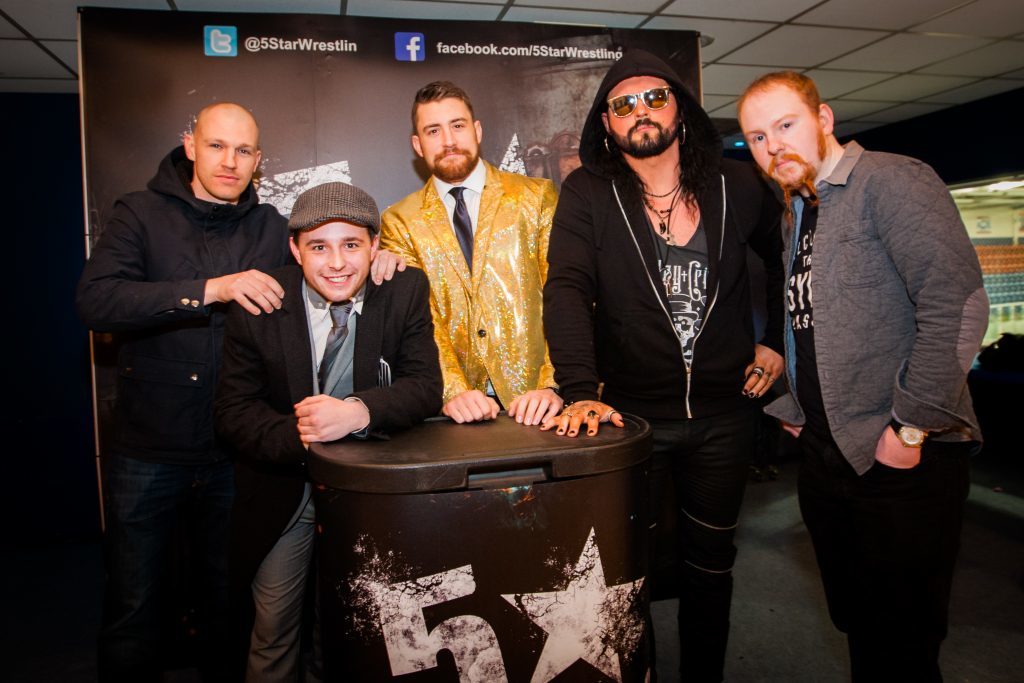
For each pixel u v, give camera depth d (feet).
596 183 5.26
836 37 10.52
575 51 8.59
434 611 3.04
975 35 10.66
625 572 3.26
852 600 4.68
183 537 6.49
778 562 9.41
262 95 7.79
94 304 4.88
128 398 5.40
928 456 4.08
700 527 5.54
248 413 4.18
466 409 4.24
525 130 8.42
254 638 4.85
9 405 11.02
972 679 6.46
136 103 7.57
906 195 3.92
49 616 8.49
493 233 5.74
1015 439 13.99
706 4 8.85
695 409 5.28
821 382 4.33
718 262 5.13
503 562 3.06
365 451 3.29
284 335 4.33
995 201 17.11
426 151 5.77
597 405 4.08
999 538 10.14
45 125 11.02
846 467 4.40
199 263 5.35
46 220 11.05
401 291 4.67
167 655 6.54
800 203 4.63
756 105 4.28
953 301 3.74
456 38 8.21
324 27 7.91
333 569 3.14
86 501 11.35
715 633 5.66
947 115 15.76
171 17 7.63
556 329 4.86
